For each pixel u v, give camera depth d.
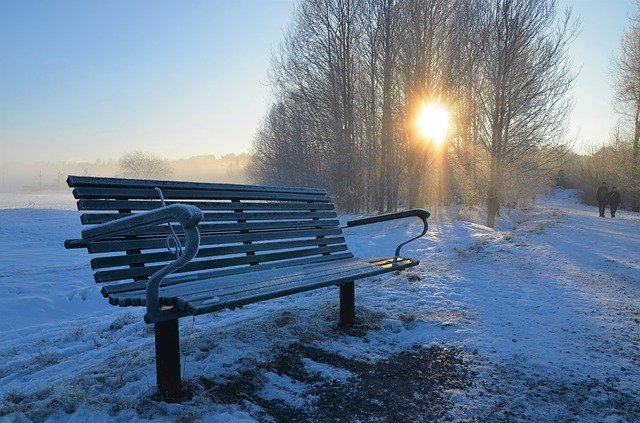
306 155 30.91
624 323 4.54
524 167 20.66
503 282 6.36
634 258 9.05
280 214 4.23
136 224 2.36
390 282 6.29
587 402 2.90
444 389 3.02
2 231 16.30
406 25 23.58
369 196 28.28
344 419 2.61
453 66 23.44
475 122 22.78
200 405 2.58
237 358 3.31
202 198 3.59
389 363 3.42
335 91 27.53
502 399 2.91
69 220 20.92
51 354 4.14
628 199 39.72
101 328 5.11
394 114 24.95
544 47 19.52
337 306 4.70
